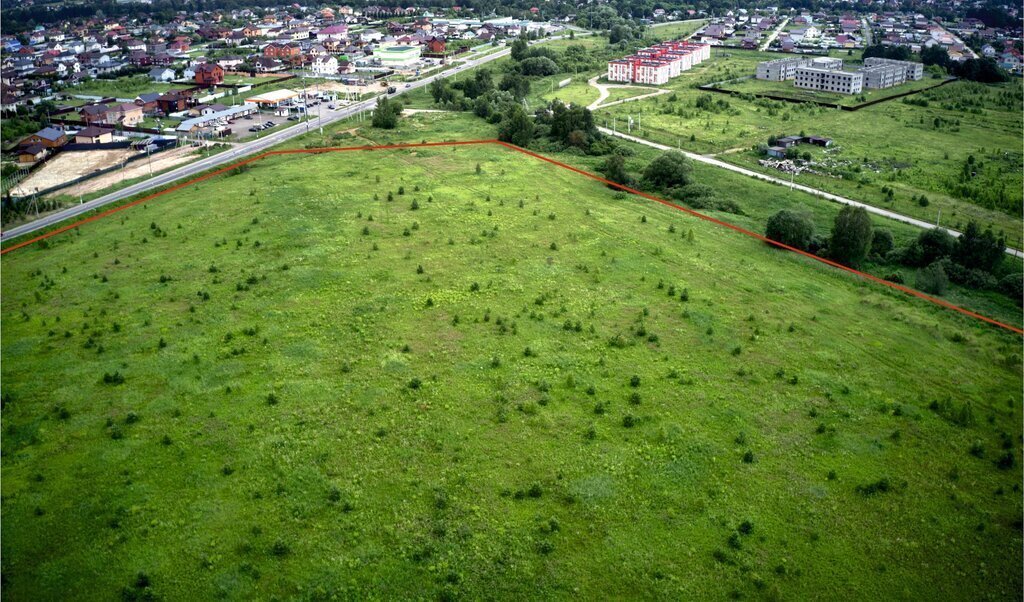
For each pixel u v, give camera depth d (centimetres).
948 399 7706
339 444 6925
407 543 5797
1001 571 5734
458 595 5347
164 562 5619
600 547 5809
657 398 7719
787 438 7169
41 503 6228
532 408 7425
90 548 5762
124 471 6600
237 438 7012
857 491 6494
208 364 8269
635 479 6544
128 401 7631
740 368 8306
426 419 7306
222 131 19662
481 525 5991
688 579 5541
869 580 5603
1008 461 6862
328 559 5644
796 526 6081
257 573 5500
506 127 18362
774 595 5384
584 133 18338
